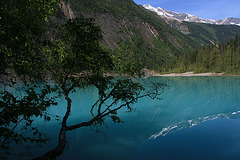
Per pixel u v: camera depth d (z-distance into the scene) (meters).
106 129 6.56
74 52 5.10
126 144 4.98
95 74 5.84
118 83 5.77
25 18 3.18
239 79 35.56
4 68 3.40
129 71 6.82
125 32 178.00
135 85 5.70
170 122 7.45
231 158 3.93
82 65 5.43
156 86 7.05
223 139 5.10
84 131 6.31
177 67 89.94
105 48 5.82
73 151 4.48
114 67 6.36
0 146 3.26
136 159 4.00
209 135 5.48
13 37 3.13
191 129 6.22
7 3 3.20
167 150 4.49
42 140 3.86
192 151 4.37
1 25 2.94
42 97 3.55
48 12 4.59
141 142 5.12
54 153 3.79
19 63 3.70
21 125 6.77
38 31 3.32
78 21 4.74
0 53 3.14
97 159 4.08
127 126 6.95
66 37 4.99
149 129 6.40
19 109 3.08
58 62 5.45
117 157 4.11
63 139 4.33
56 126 6.88
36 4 4.14
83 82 6.12
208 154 4.16
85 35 4.82
